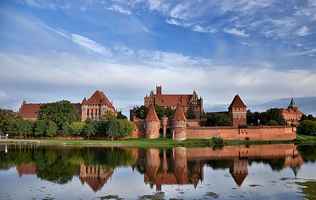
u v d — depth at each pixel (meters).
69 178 64.62
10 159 93.81
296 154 107.75
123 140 167.50
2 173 69.94
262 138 169.88
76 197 49.56
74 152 116.31
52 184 58.44
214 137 158.25
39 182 60.12
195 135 169.00
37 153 111.81
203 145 148.62
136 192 52.88
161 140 164.75
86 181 61.59
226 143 156.38
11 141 165.25
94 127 175.88
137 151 121.56
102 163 86.31
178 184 58.88
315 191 52.09
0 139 174.12
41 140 169.50
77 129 177.75
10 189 54.16
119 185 58.19
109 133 167.62
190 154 109.75
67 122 182.25
